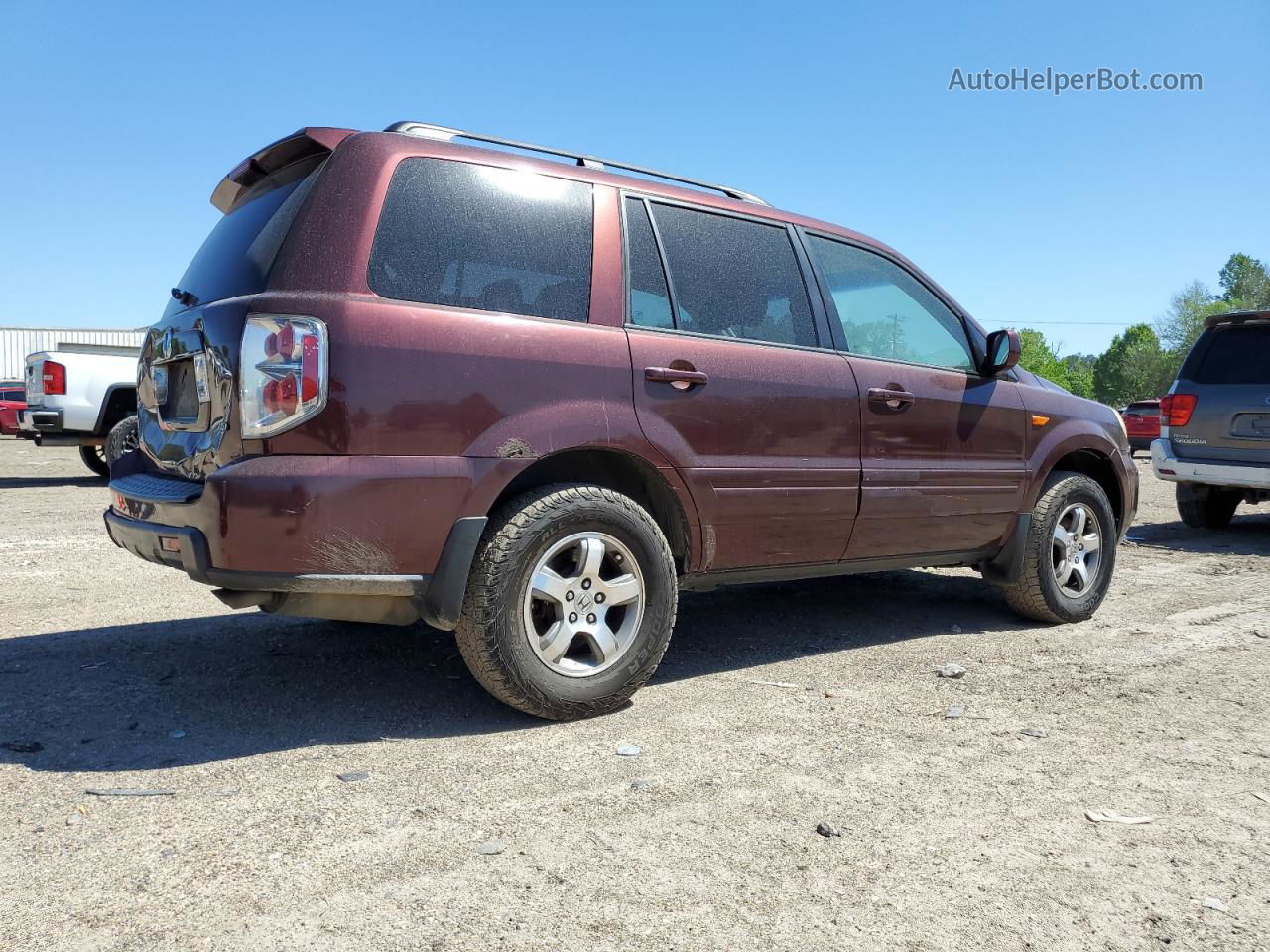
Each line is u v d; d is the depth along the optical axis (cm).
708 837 236
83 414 1058
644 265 352
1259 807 262
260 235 308
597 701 321
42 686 346
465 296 305
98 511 859
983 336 483
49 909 196
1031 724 328
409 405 285
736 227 390
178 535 284
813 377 385
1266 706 353
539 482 336
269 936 188
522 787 264
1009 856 230
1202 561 705
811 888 213
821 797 262
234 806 248
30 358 1081
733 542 362
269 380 272
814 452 383
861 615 501
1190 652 432
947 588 580
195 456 298
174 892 204
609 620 336
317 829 236
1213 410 843
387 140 308
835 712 337
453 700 340
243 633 429
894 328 439
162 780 264
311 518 271
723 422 354
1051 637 460
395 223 298
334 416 275
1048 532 471
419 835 234
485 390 298
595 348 325
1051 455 479
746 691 361
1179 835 243
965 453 443
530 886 210
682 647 429
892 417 413
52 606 481
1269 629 479
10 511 855
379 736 303
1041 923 200
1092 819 252
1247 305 9544
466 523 293
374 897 204
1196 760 296
